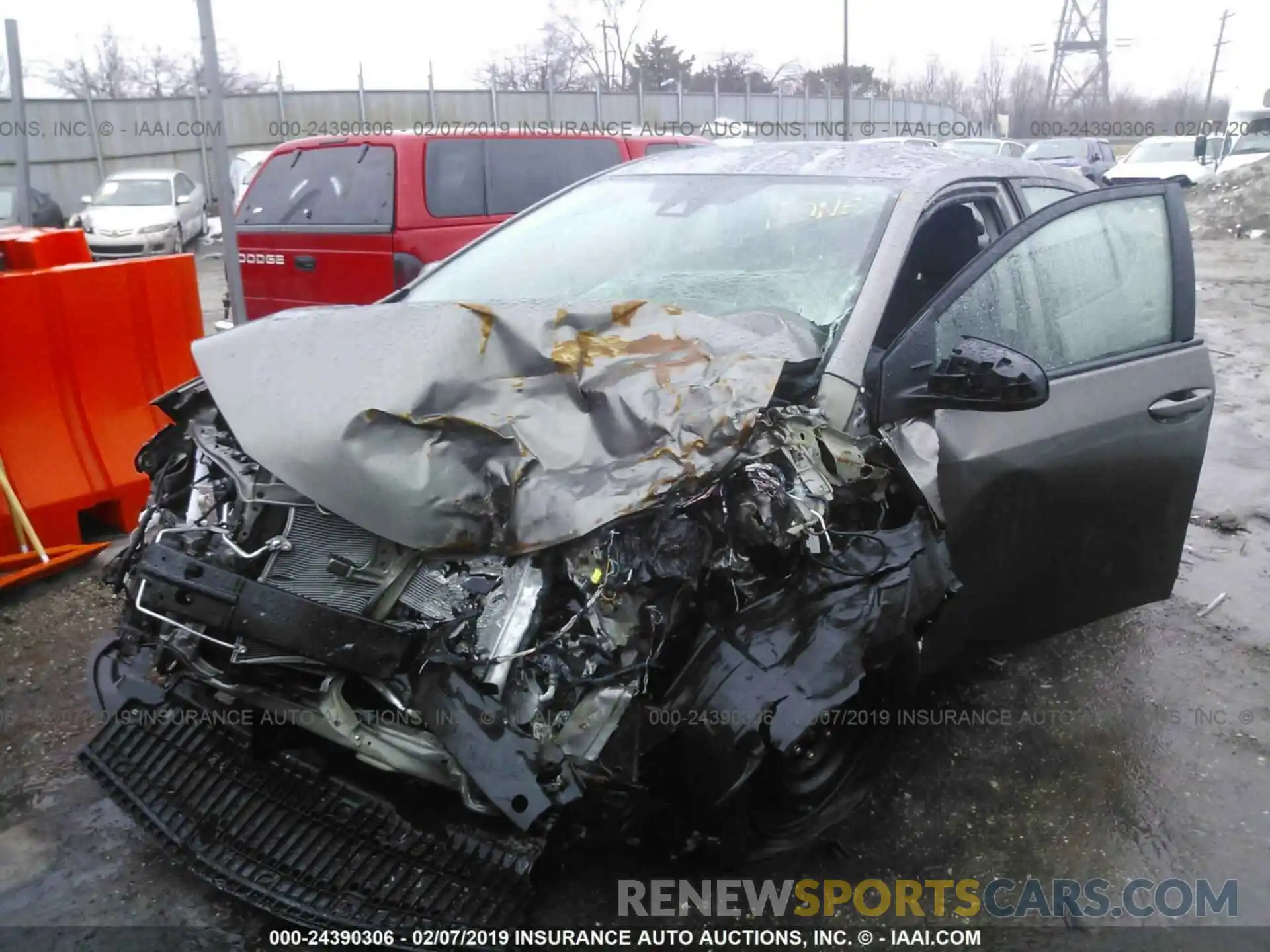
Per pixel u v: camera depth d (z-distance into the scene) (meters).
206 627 2.35
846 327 3.06
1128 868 3.04
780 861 2.99
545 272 3.76
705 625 2.56
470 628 2.36
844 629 2.61
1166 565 3.96
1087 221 3.71
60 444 4.71
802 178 3.79
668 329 2.89
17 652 3.94
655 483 2.46
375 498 2.31
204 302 13.36
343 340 2.60
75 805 3.12
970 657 3.45
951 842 3.12
